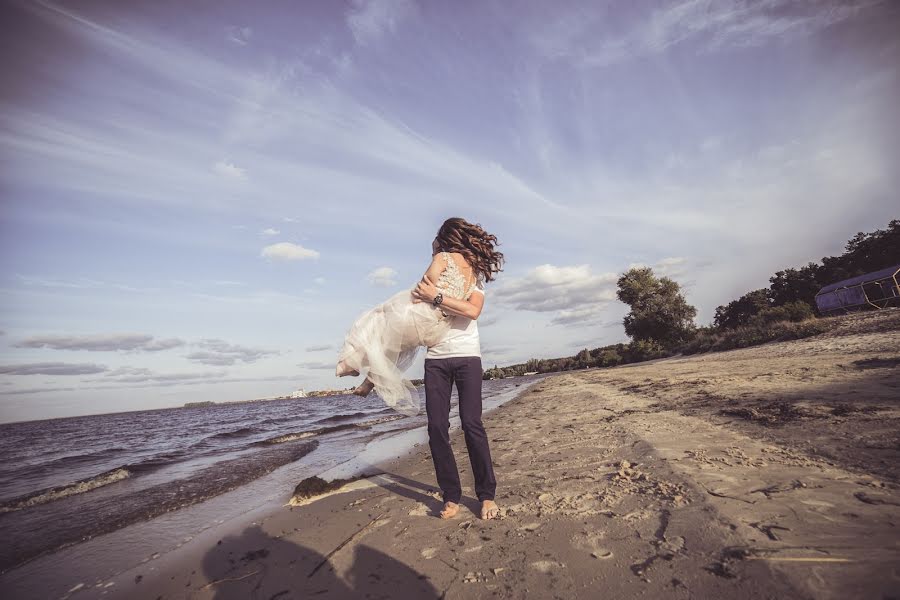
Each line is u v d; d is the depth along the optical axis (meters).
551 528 2.35
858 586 1.33
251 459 7.37
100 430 30.69
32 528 3.90
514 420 8.05
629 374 17.19
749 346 20.09
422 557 2.27
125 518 4.04
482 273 3.15
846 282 23.80
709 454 3.15
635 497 2.56
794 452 2.90
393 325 2.92
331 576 2.20
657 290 39.66
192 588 2.31
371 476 4.75
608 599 1.57
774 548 1.66
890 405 3.75
